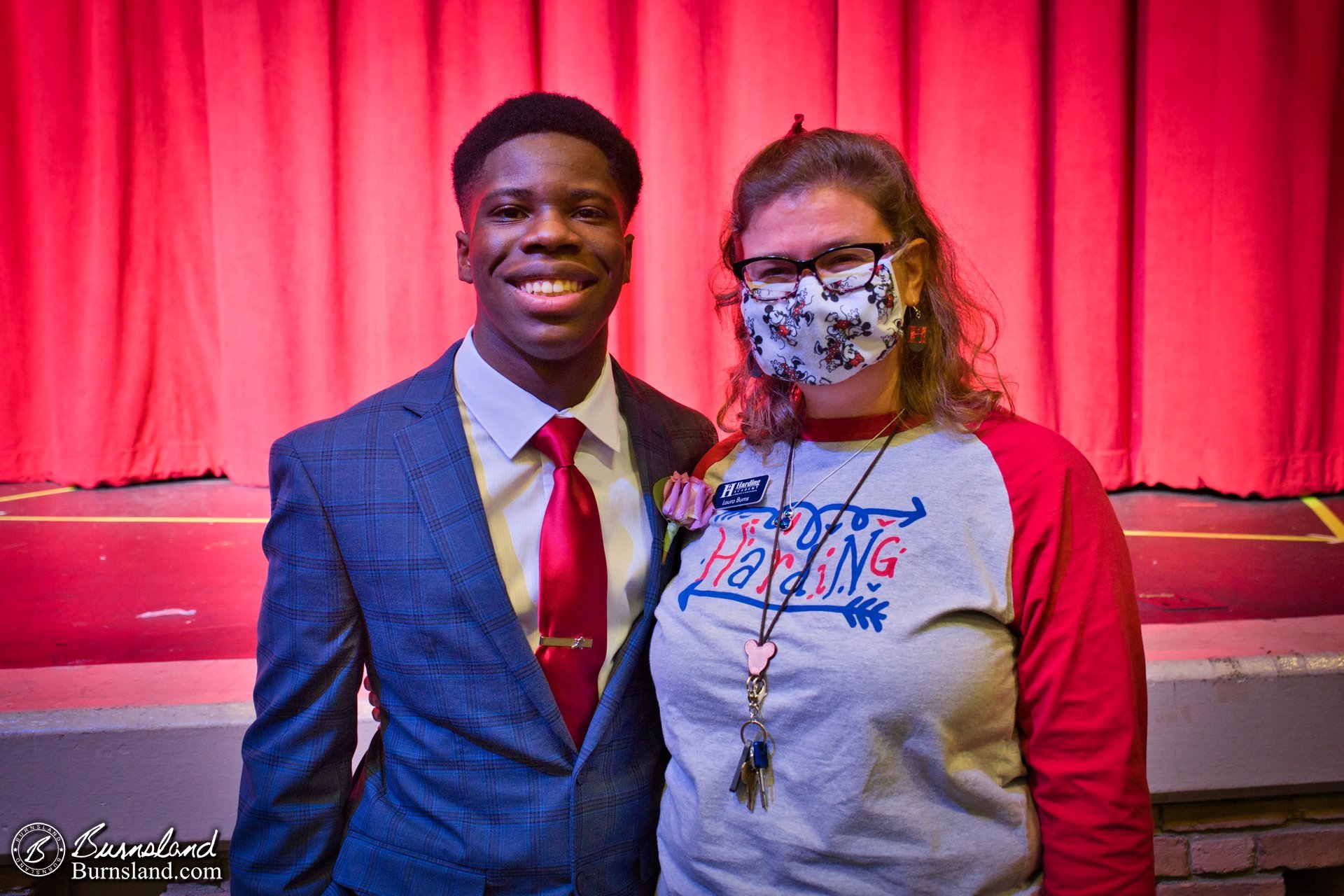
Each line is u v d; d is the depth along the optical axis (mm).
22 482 3637
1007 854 904
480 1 3293
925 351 1044
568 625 1054
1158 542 2736
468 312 3420
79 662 1817
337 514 1050
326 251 3406
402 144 3309
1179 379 3475
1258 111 3303
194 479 3654
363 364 3500
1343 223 3367
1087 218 3414
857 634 902
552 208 1018
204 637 1976
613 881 1054
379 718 1145
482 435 1092
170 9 3416
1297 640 1761
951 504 943
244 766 1097
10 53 3455
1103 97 3377
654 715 1131
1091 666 894
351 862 1065
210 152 3451
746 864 928
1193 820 1659
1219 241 3375
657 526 1138
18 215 3529
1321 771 1616
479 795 1033
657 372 3422
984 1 3336
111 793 1506
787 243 1003
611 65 3293
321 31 3324
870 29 3311
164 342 3553
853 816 886
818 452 1056
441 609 1027
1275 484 3369
